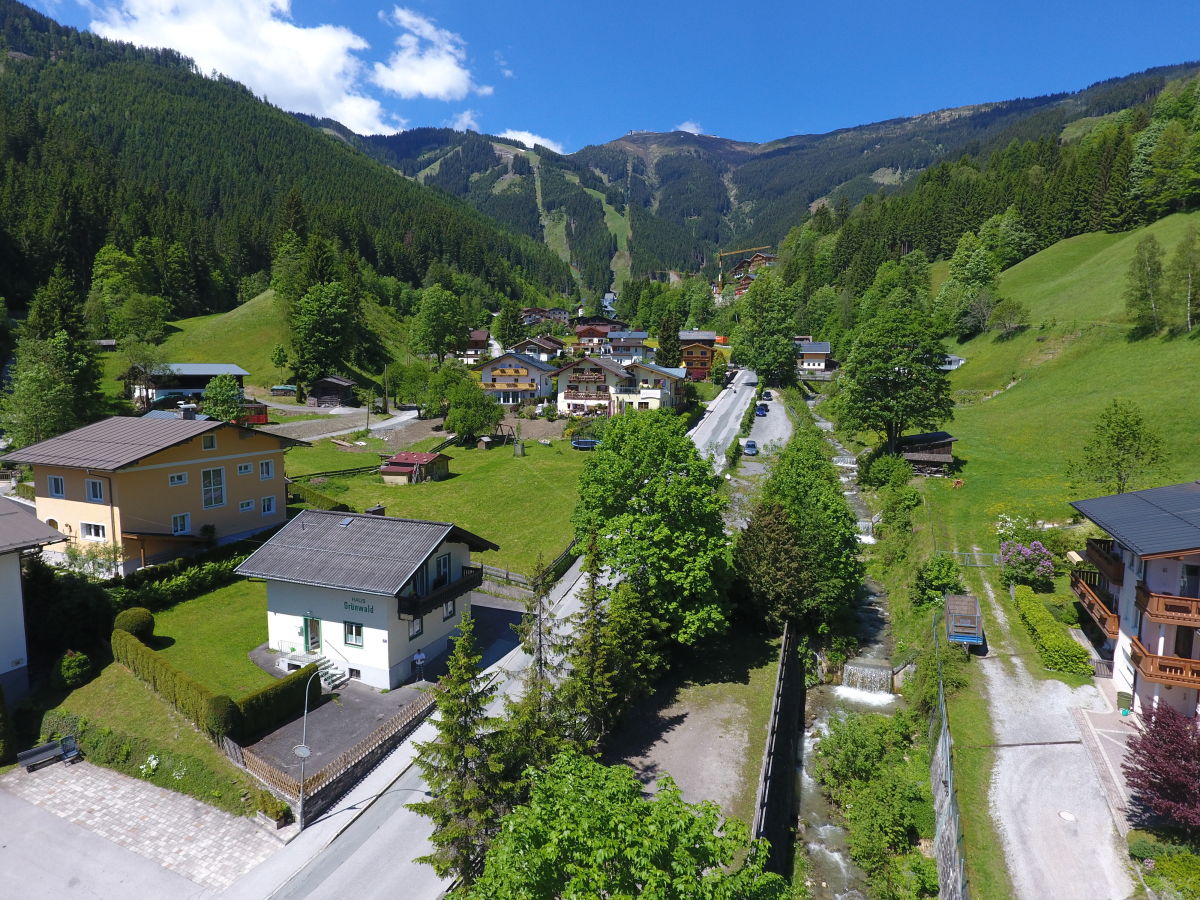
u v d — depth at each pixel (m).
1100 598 36.44
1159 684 29.64
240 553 47.81
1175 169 123.38
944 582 43.81
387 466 74.75
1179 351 78.44
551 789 15.81
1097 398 75.94
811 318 169.62
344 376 121.81
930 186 194.50
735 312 197.00
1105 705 32.94
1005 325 107.38
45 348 79.25
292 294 137.25
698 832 14.19
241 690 33.56
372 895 23.53
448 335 155.25
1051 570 43.41
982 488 60.66
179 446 46.22
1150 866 23.30
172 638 38.66
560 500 68.88
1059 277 125.31
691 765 31.97
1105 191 139.00
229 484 50.03
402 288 187.25
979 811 26.31
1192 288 81.81
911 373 68.75
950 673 35.72
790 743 34.72
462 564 41.44
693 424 100.38
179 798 28.25
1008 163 192.25
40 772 29.97
